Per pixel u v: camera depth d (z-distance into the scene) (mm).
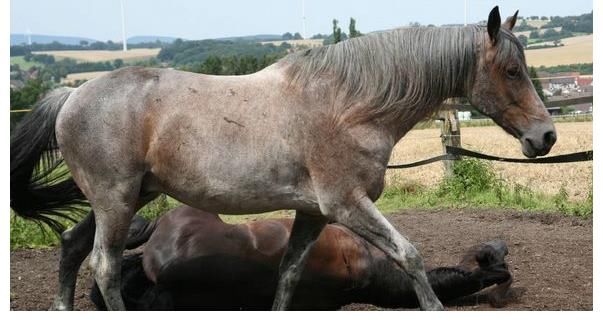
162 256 5250
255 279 5316
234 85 4785
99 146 4684
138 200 5062
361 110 4672
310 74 4742
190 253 5207
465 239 7820
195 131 4660
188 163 4680
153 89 4738
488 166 10977
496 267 5387
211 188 4715
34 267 7098
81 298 5984
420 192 11211
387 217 9398
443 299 5461
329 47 4863
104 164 4691
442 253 7223
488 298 5516
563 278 6160
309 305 5531
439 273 5398
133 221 5895
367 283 5473
